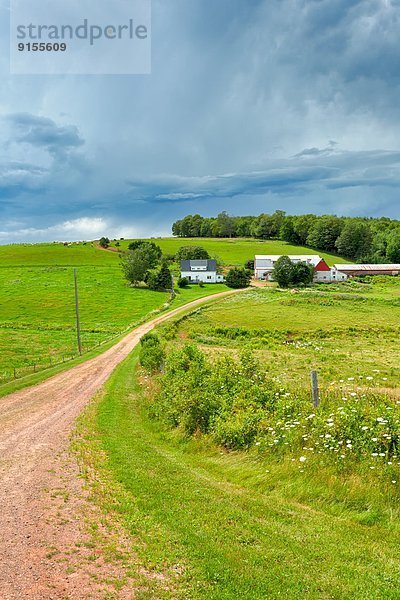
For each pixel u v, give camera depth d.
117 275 128.88
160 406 20.38
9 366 47.62
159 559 7.98
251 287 115.69
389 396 19.84
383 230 199.12
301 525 9.66
